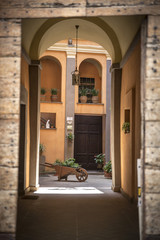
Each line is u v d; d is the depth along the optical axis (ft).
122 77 31.04
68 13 14.20
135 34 23.86
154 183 13.67
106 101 53.06
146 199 13.61
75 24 32.22
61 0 14.23
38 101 31.48
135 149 23.91
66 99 52.24
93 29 32.48
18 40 14.23
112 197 27.61
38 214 20.47
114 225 17.93
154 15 13.91
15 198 13.88
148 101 13.84
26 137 28.91
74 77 38.14
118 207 23.11
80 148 54.90
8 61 14.21
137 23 22.17
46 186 34.88
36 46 30.50
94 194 29.27
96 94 53.36
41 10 14.23
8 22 14.24
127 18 24.02
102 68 53.36
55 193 29.48
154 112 13.83
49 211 21.42
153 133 13.80
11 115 14.12
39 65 30.99
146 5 13.97
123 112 29.96
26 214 20.43
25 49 28.84
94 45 52.95
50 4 14.24
